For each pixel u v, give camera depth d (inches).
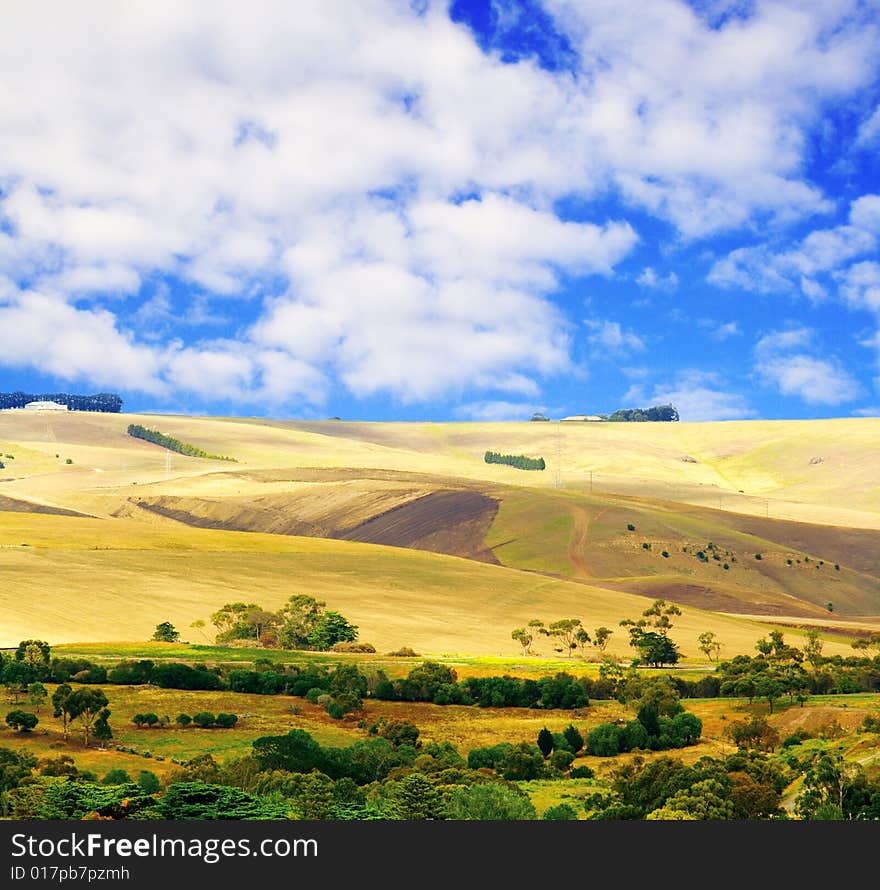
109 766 3617.1
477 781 3440.0
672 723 4362.7
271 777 3243.1
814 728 4416.8
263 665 5374.0
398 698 4970.5
